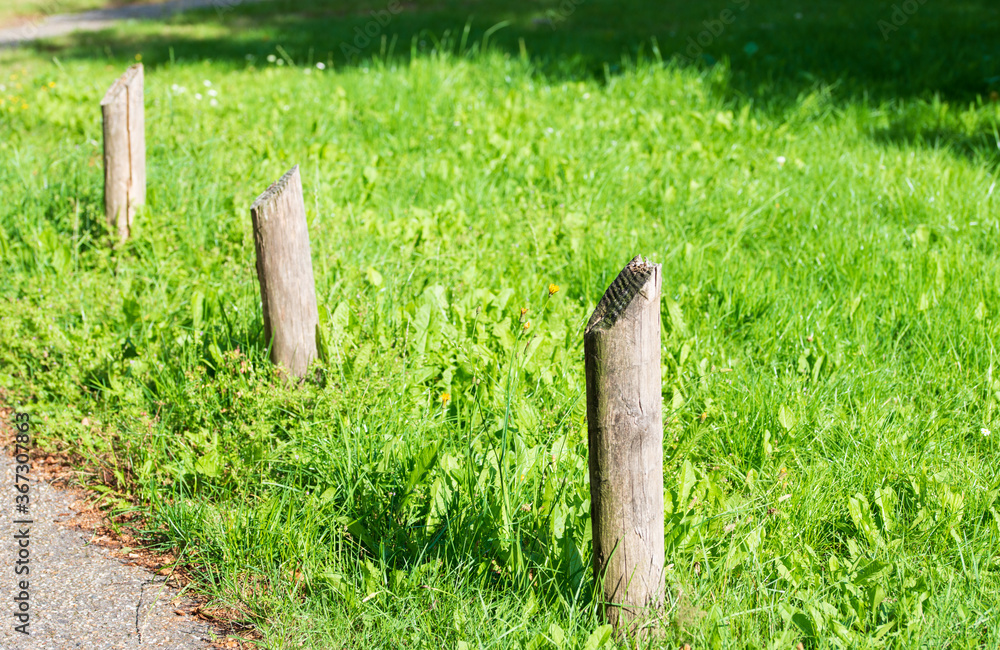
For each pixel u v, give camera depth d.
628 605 2.35
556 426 3.25
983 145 6.65
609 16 12.88
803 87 8.10
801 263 4.76
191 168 5.77
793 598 2.57
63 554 2.88
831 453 3.23
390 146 6.87
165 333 3.85
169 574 2.79
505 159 6.29
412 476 2.83
